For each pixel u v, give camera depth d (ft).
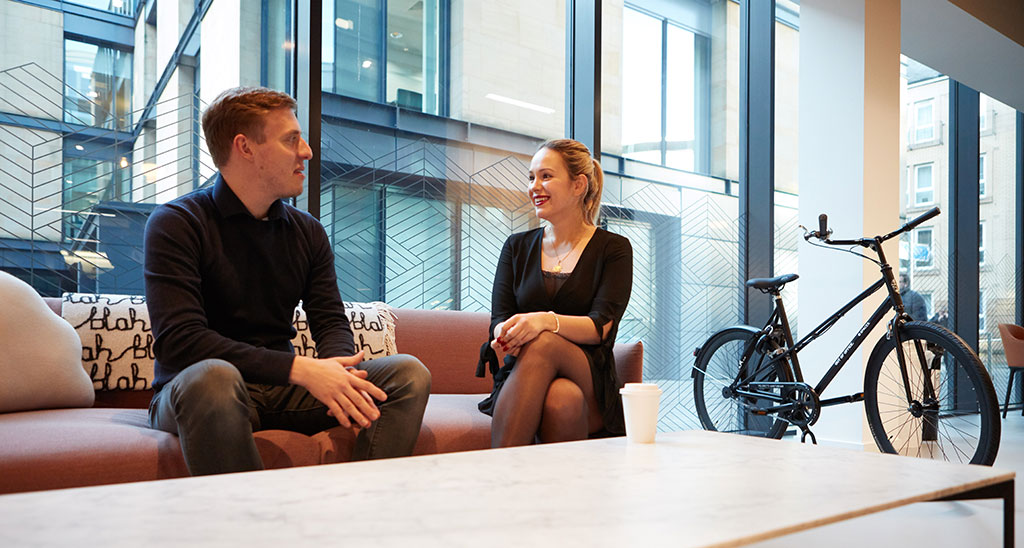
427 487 2.97
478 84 11.99
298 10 8.96
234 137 5.37
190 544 2.11
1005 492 3.43
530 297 6.79
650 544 2.18
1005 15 14.75
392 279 10.80
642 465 3.57
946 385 9.70
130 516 2.43
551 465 3.54
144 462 4.49
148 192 9.41
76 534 2.20
